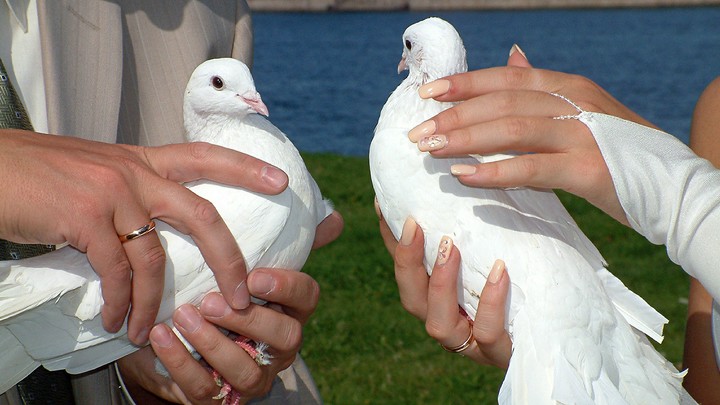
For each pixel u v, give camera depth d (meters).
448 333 0.58
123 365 0.62
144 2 0.63
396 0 15.32
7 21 0.56
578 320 0.57
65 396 0.61
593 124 0.51
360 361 1.21
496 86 0.53
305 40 9.51
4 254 0.58
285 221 0.60
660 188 0.51
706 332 0.60
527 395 0.56
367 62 7.19
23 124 0.54
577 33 10.13
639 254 1.69
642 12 13.92
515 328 0.58
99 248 0.48
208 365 0.63
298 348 0.58
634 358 0.58
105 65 0.58
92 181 0.49
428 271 0.62
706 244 0.51
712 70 6.37
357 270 1.55
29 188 0.48
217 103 0.64
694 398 0.59
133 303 0.51
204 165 0.53
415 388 1.13
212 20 0.65
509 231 0.59
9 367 0.57
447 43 0.65
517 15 13.66
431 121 0.51
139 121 0.63
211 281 0.60
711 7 14.86
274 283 0.56
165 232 0.60
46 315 0.58
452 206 0.60
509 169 0.50
